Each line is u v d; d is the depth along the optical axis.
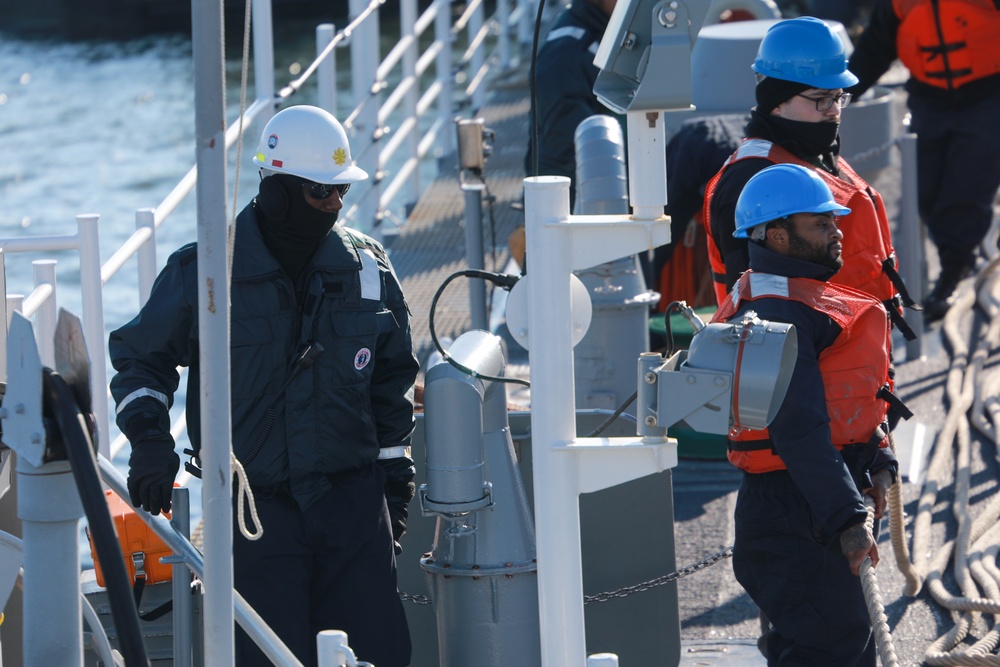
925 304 19.78
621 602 10.85
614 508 10.77
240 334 9.17
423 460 11.15
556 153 17.33
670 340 8.91
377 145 24.77
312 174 9.05
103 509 6.01
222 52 6.46
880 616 9.25
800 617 9.52
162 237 37.53
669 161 17.98
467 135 17.95
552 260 7.48
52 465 6.52
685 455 15.93
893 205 24.23
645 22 7.43
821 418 8.91
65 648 6.71
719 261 12.01
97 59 66.38
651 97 7.29
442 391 9.31
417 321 19.92
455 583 9.59
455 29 31.05
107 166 45.78
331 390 9.38
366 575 9.59
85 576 10.94
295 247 9.31
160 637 10.39
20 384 6.38
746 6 23.34
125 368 9.16
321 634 6.95
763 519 9.53
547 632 7.77
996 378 17.17
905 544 11.91
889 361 10.13
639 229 7.44
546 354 7.57
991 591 12.09
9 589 8.71
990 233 22.70
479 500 9.41
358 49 24.41
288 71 55.94
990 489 14.63
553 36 17.41
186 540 8.88
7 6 75.62
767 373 7.70
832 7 36.94
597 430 10.49
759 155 11.15
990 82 19.02
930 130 19.41
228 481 6.83
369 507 9.63
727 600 12.77
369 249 9.76
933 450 15.65
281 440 9.30
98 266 12.81
